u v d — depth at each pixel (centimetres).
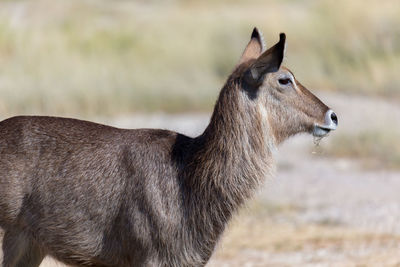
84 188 2181
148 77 6594
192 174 2173
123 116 5875
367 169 4747
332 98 6650
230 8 9350
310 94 2245
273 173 2234
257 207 3841
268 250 3259
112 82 6284
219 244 2231
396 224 3625
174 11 9094
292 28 7981
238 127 2170
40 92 5553
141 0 10206
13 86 5531
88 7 8919
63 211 2189
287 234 3484
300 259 3130
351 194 4172
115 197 2173
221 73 7244
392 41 7769
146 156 2189
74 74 6112
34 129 2236
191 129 5541
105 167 2191
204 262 2212
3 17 6969
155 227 2150
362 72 7188
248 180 2186
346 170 4722
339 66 7306
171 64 7112
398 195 4159
